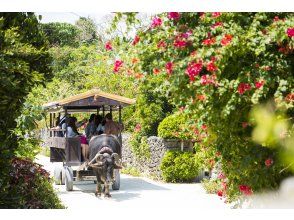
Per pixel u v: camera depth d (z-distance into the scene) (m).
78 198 13.62
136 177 19.09
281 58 5.87
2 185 7.88
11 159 7.98
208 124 6.51
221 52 5.75
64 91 29.22
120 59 7.08
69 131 15.40
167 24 6.50
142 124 19.31
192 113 6.80
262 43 5.68
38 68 8.01
